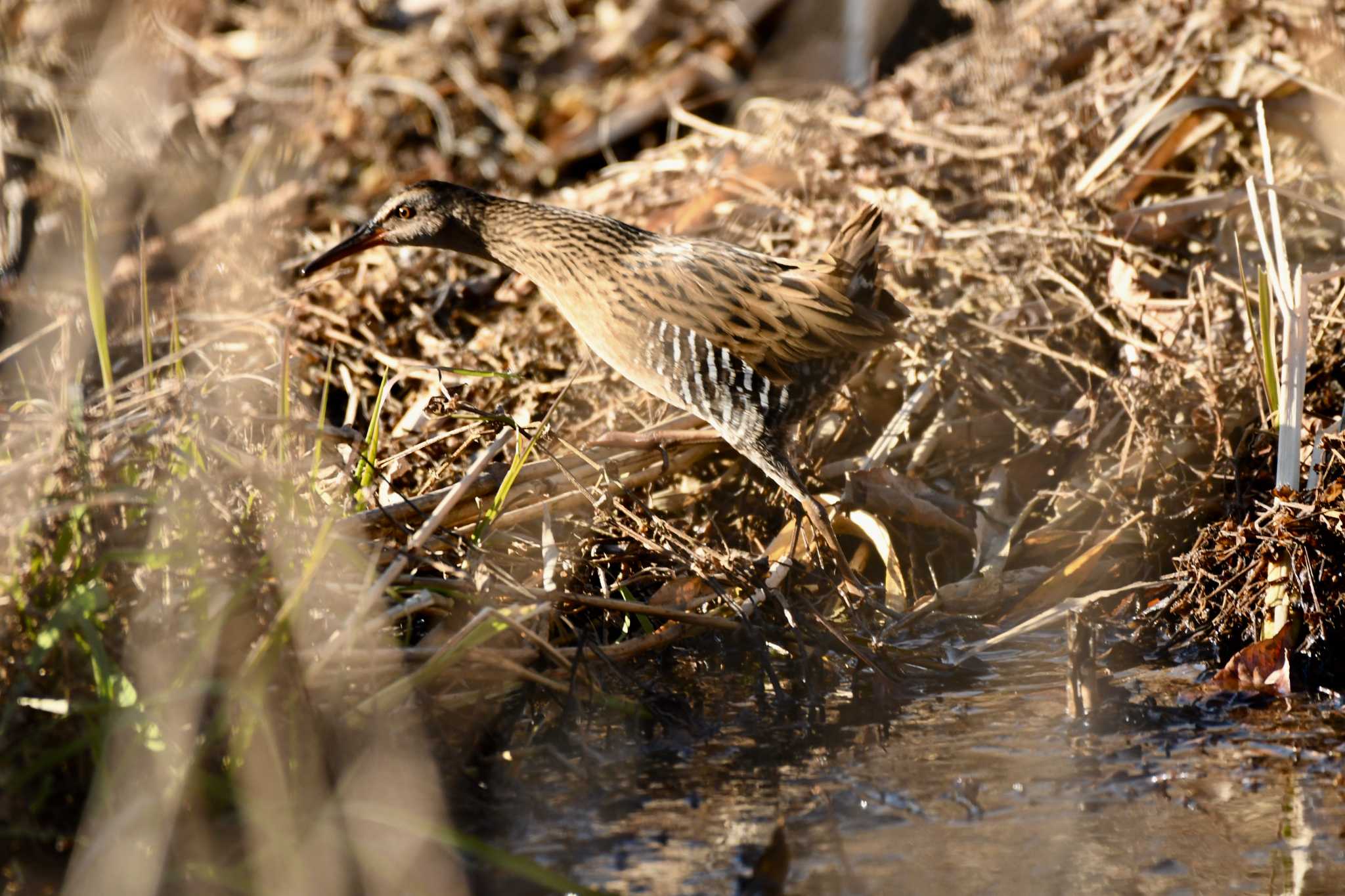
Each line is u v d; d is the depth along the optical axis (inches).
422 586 259.3
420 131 525.3
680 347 317.1
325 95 517.0
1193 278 372.8
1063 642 295.4
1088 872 207.2
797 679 277.7
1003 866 209.2
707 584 296.7
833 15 534.3
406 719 238.4
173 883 196.7
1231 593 285.9
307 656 231.6
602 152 518.0
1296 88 402.0
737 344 311.0
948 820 223.6
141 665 218.2
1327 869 206.8
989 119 429.4
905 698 270.8
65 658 213.3
